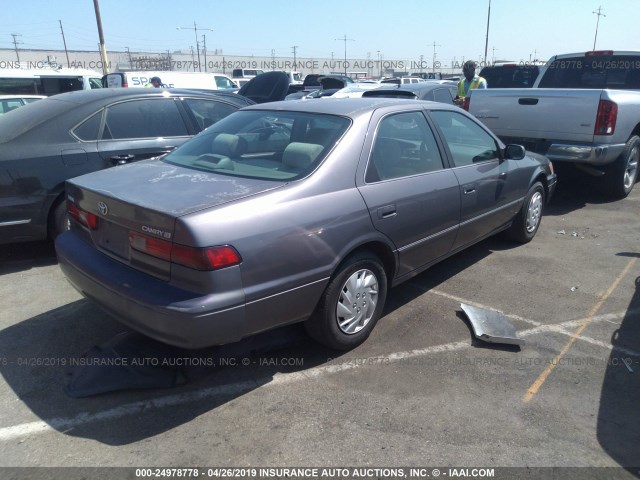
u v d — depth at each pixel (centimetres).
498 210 475
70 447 257
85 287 309
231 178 312
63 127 486
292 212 286
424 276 471
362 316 342
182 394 298
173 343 263
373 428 271
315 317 318
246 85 1231
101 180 326
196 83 1755
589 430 270
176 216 255
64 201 481
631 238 578
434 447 258
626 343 355
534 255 524
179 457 251
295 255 285
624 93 662
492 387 306
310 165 313
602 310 404
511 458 251
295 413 282
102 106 509
